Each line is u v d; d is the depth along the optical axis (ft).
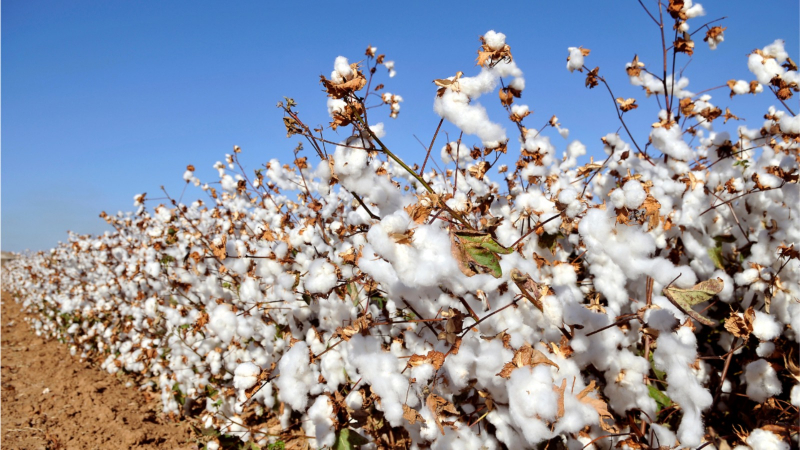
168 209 11.69
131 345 14.87
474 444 5.24
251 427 9.75
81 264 22.75
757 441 4.60
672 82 7.85
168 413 12.28
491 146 6.75
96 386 15.15
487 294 5.21
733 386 6.65
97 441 11.00
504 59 4.61
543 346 5.15
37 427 12.08
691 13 7.30
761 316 5.29
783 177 6.61
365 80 4.58
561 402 4.10
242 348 9.49
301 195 9.34
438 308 5.47
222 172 11.44
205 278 10.16
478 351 4.92
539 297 4.67
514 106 7.45
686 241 7.40
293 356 5.64
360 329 5.52
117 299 17.04
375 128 5.57
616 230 4.62
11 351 22.27
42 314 28.37
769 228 7.11
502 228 6.68
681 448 4.84
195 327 9.61
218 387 10.39
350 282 5.83
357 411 5.63
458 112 4.21
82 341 19.27
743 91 7.95
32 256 47.52
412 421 4.66
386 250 3.81
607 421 5.33
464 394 5.94
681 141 7.32
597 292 6.68
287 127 4.89
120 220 17.51
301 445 8.32
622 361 5.18
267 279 7.63
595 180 8.26
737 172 8.21
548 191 7.97
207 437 9.44
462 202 5.89
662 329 4.83
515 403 4.10
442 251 3.87
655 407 5.13
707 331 7.45
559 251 7.64
